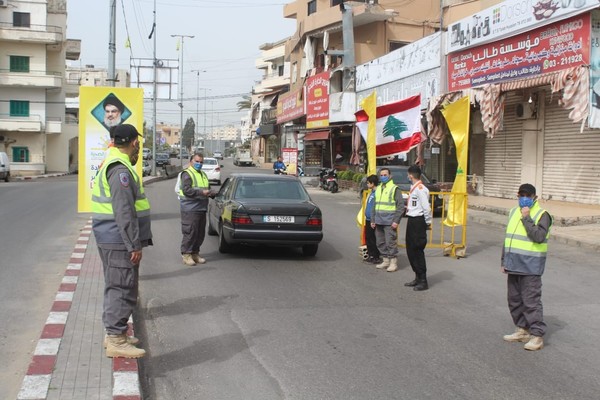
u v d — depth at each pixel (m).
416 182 8.09
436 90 21.56
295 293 7.64
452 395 4.48
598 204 15.78
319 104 33.78
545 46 15.66
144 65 32.38
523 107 18.50
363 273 9.05
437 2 33.28
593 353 5.53
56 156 52.31
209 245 11.28
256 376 4.81
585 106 13.85
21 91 48.81
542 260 5.63
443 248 11.21
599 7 13.63
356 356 5.31
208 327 6.11
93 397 4.01
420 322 6.44
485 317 6.69
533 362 5.25
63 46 51.59
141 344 5.57
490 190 20.64
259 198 10.17
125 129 4.83
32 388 4.13
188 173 9.20
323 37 36.75
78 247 10.02
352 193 25.97
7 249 10.23
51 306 6.62
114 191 4.61
